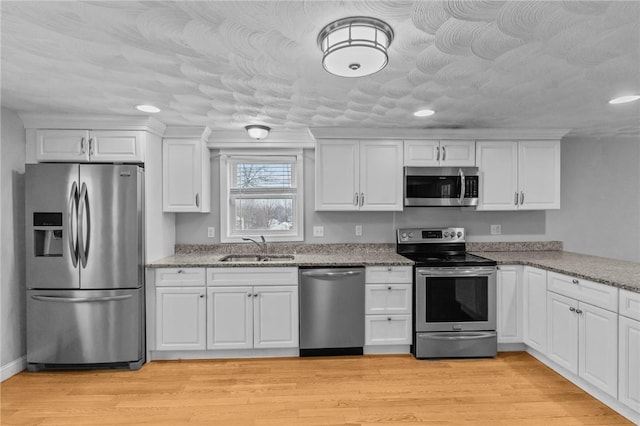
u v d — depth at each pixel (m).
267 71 1.92
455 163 3.32
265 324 2.97
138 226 2.81
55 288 2.73
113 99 2.39
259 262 2.98
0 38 1.55
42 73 1.95
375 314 3.02
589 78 2.06
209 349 2.96
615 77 2.04
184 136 3.19
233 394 2.41
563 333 2.54
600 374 2.20
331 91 2.25
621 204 3.64
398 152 3.32
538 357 2.95
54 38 1.56
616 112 2.76
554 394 2.38
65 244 2.72
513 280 3.04
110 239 2.76
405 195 3.27
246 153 3.56
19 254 2.76
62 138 2.82
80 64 1.83
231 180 3.63
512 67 1.89
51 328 2.72
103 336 2.76
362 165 3.31
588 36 1.56
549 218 3.69
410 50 1.68
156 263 2.93
